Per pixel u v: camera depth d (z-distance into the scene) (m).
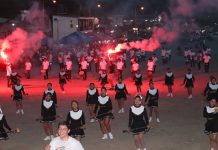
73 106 12.38
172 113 18.86
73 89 27.39
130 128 12.50
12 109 20.81
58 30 57.50
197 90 25.75
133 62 30.89
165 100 22.38
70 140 7.21
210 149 12.99
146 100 16.97
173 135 14.91
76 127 12.29
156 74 35.59
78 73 37.50
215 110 12.23
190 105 20.81
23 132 15.88
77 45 50.12
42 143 14.27
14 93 19.34
